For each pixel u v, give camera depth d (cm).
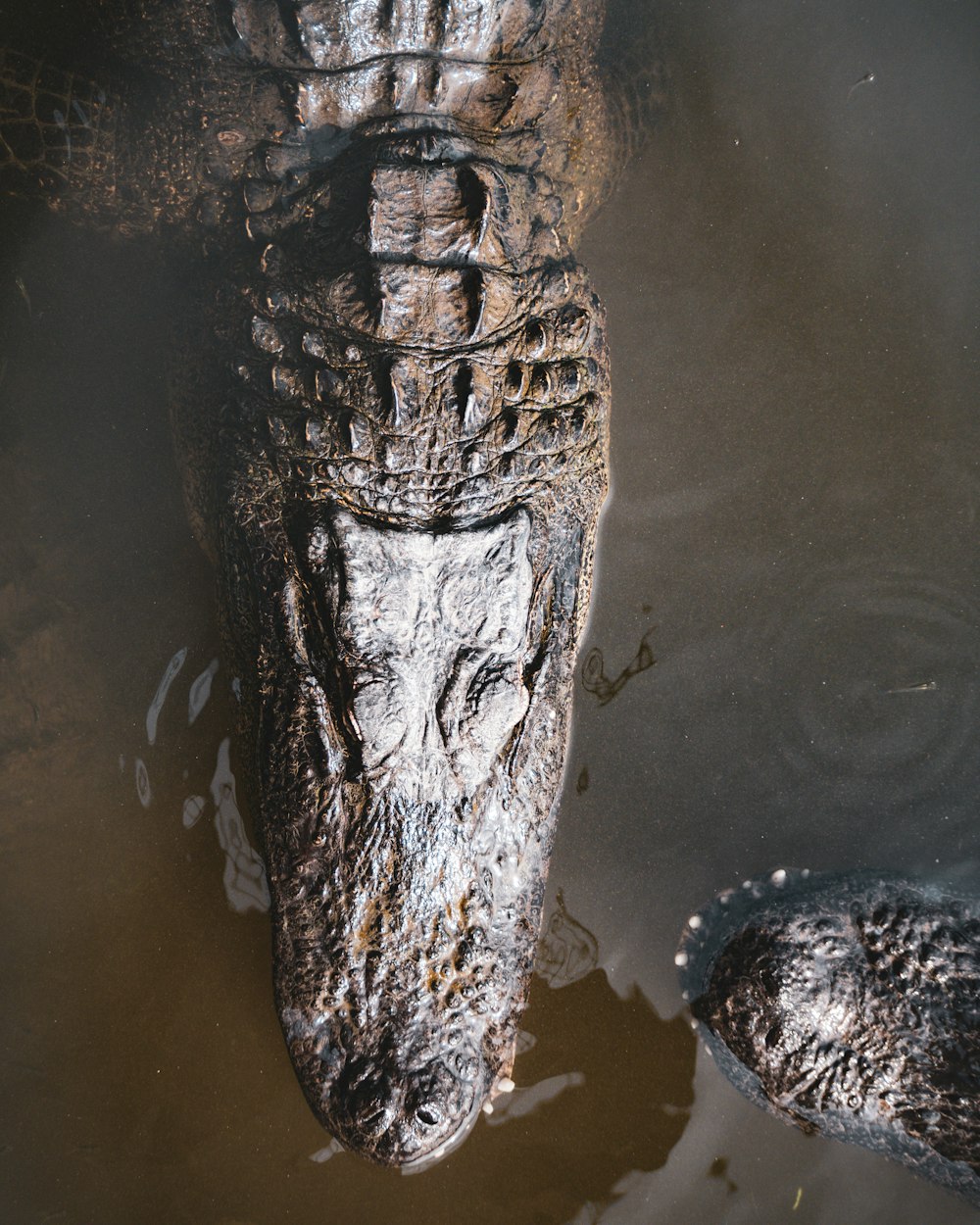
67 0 141
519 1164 122
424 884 121
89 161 142
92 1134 123
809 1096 122
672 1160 123
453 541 123
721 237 148
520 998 123
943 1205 121
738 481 141
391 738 120
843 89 153
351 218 132
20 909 128
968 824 133
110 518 139
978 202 149
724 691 136
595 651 136
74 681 133
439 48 137
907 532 139
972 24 155
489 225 131
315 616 124
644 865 131
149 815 130
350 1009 120
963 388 143
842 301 146
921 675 136
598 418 136
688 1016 126
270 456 129
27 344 143
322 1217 122
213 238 140
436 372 128
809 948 125
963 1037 122
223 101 139
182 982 127
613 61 148
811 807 133
